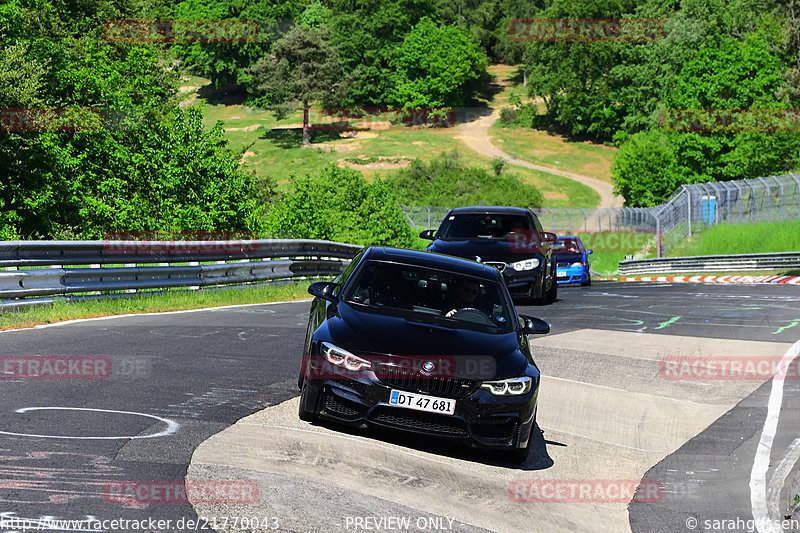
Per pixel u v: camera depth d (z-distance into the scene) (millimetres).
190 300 43375
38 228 79812
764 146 197000
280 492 14195
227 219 81438
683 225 149000
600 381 27484
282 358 26766
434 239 48969
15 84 79750
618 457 19938
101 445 15531
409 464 17016
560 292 62812
